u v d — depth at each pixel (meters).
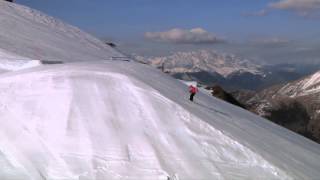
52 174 12.07
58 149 12.98
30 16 60.31
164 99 16.14
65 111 14.68
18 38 41.94
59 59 37.31
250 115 26.55
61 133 13.62
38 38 46.00
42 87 16.27
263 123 24.67
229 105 28.42
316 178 14.78
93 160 12.60
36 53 36.88
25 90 16.12
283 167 14.35
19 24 51.34
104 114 14.69
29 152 12.87
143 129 14.23
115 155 12.87
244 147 14.48
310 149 20.64
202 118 15.84
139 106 15.45
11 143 13.23
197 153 13.64
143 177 12.17
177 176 12.40
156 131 14.27
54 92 15.83
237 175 13.05
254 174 13.34
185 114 15.53
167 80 23.47
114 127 14.10
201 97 23.17
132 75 19.12
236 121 19.28
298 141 22.28
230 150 14.20
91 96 15.67
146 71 23.52
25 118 14.35
